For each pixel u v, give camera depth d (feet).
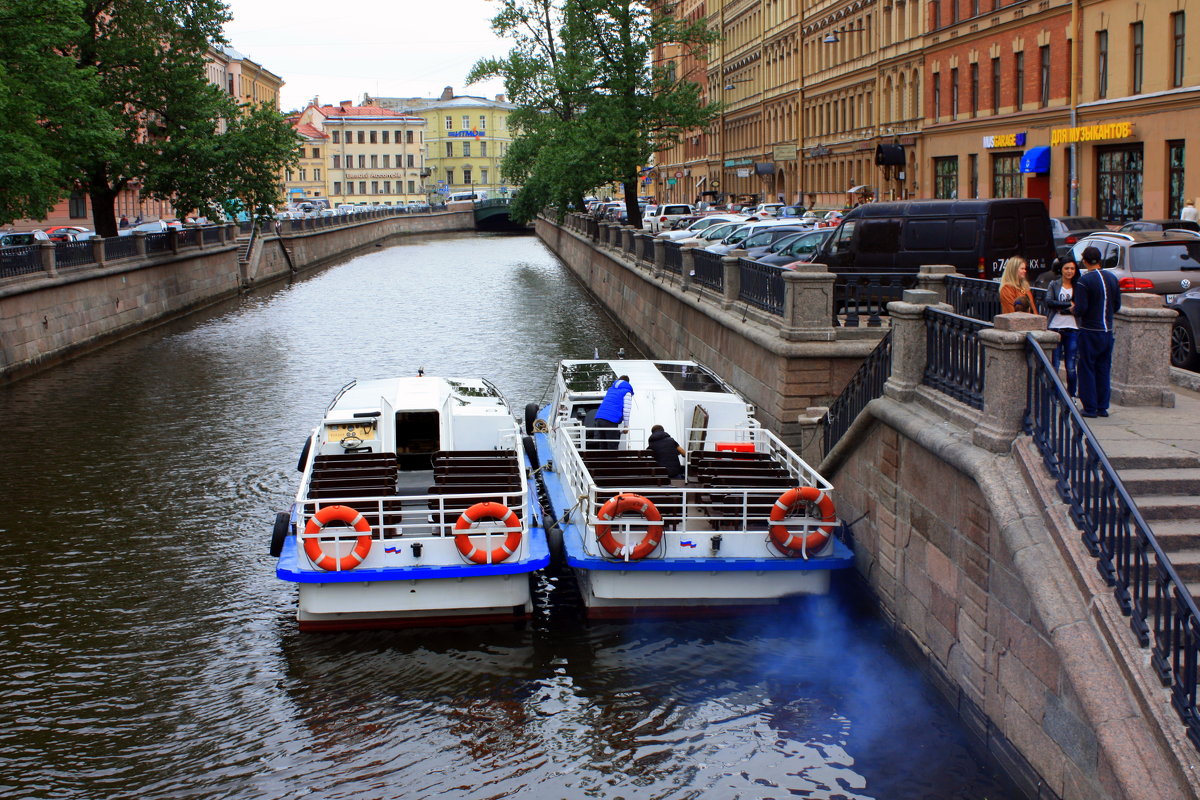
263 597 43.75
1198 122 102.73
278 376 92.58
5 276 90.48
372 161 499.92
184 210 134.51
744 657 37.45
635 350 106.22
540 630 39.83
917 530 34.78
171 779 31.19
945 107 154.40
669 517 39.47
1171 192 108.37
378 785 30.78
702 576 39.17
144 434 70.95
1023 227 63.67
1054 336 28.94
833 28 197.67
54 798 30.35
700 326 76.74
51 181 96.53
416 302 151.74
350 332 120.57
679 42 155.94
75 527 52.24
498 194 471.21
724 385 53.83
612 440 50.11
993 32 139.44
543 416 67.46
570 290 166.09
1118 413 36.68
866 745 31.76
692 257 82.69
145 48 125.18
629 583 39.06
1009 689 28.40
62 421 75.15
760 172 240.32
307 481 43.37
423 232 368.07
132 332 122.01
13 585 45.09
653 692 35.42
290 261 207.41
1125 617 23.94
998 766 29.12
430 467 51.39
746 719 33.60
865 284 57.77
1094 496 25.38
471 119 516.32
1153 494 29.55
